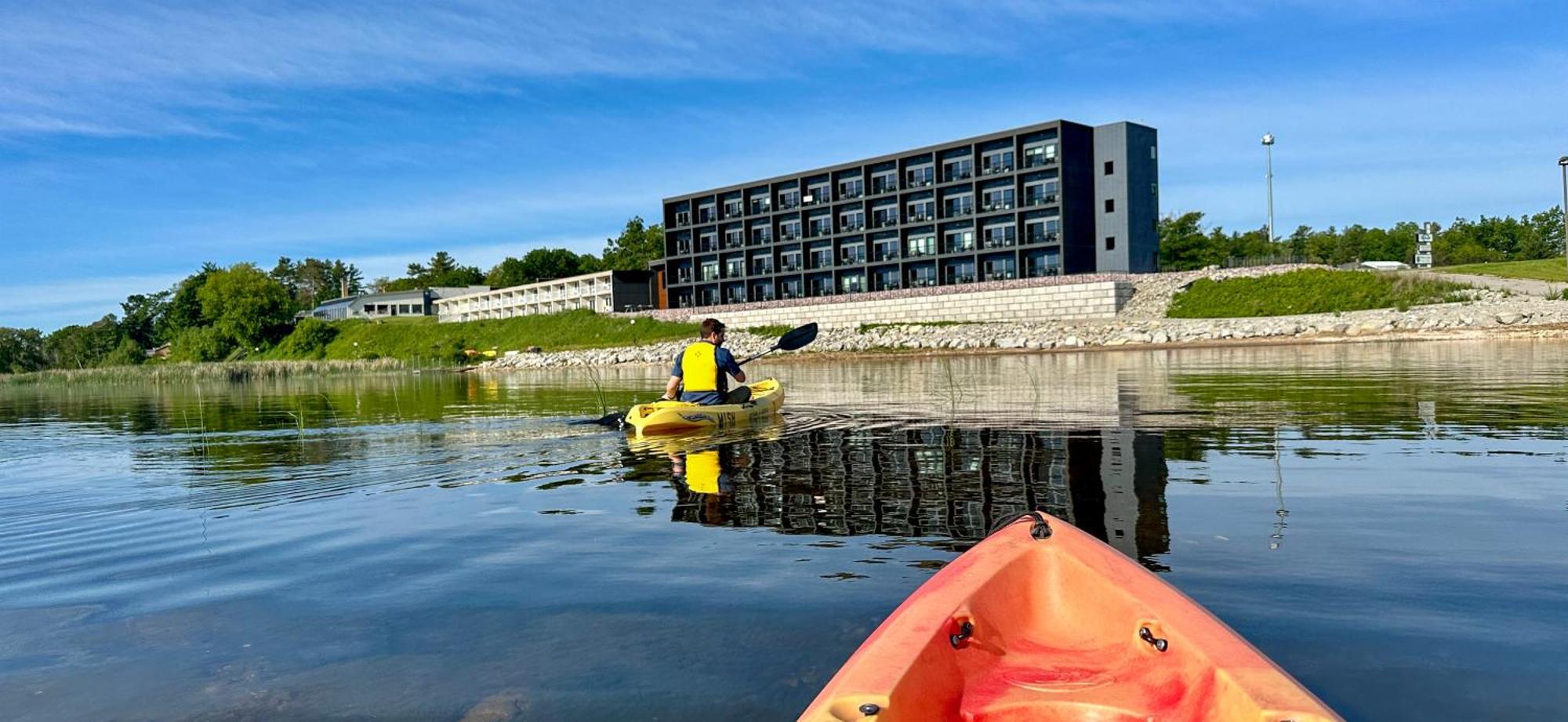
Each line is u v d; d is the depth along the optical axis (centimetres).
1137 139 5181
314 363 5059
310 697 277
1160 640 266
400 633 333
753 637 313
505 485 653
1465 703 247
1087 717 247
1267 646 291
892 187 5897
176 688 287
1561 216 8919
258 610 366
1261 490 539
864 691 225
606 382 2608
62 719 266
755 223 6619
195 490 676
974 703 256
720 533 471
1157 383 1478
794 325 5828
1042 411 1056
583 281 7675
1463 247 8688
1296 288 4134
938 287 5250
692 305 7069
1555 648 282
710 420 981
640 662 294
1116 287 4516
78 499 648
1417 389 1186
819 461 706
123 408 1950
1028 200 5288
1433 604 326
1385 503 493
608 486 636
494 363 5594
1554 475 562
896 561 403
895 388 1634
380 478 707
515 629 331
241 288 8600
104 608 374
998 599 309
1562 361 1667
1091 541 349
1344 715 243
